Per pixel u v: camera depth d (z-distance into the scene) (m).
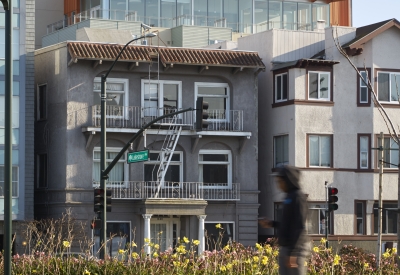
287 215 14.02
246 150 48.84
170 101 47.91
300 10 66.75
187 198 46.94
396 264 28.41
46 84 48.22
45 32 66.12
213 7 64.00
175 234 47.38
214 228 48.12
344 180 48.62
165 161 46.97
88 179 46.34
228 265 21.19
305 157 48.00
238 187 48.41
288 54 50.53
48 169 47.66
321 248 23.28
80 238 45.09
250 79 49.12
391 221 49.31
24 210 45.59
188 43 60.38
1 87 46.16
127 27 59.66
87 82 46.44
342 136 48.72
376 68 48.84
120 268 23.22
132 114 47.03
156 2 62.53
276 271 20.98
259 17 65.25
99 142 46.69
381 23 49.09
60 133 46.69
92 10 61.12
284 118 48.69
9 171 20.58
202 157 48.41
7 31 21.11
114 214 46.31
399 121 49.22
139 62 46.75
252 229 48.59
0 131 45.88
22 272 22.70
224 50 48.47
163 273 22.39
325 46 49.62
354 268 24.77
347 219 48.53
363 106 48.84
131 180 46.84
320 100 48.47
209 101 48.59
